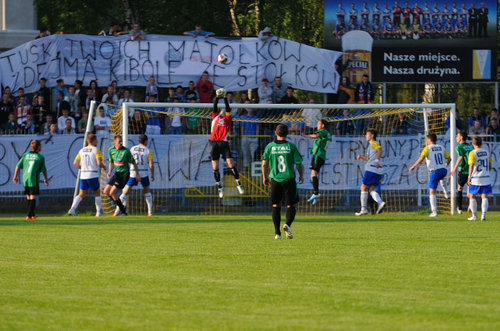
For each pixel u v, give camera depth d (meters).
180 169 63.41
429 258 31.36
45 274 27.05
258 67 74.88
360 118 69.12
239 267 28.84
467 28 80.88
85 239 38.53
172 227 45.72
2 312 20.78
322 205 66.00
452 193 58.69
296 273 27.39
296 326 19.11
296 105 59.22
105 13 102.56
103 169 57.09
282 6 106.81
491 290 24.05
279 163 37.56
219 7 101.50
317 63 76.38
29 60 72.56
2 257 31.52
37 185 53.34
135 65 73.69
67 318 20.05
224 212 61.62
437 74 80.94
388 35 80.25
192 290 23.98
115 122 64.38
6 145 64.19
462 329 18.83
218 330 18.70
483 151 52.19
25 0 83.06
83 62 73.12
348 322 19.56
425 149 56.34
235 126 68.88
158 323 19.47
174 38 74.19
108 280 25.80
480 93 100.31
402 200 66.56
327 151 65.06
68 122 67.88
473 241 37.91
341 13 79.81
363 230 44.16
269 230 43.94
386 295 23.20
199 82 72.69
